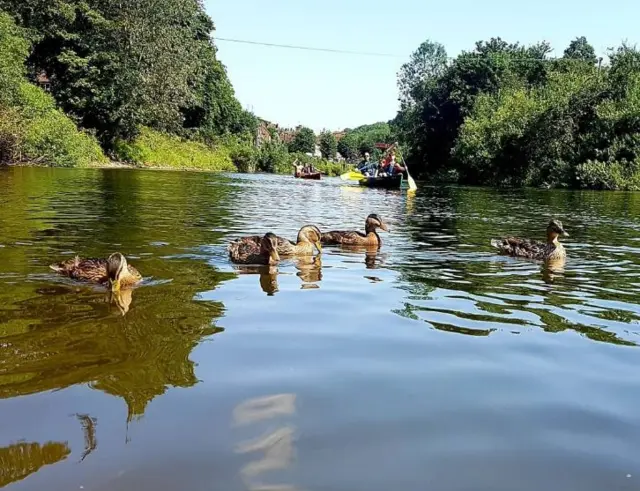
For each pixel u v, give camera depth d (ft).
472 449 9.49
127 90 148.97
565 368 13.39
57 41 145.69
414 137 237.45
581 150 147.33
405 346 14.79
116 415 10.39
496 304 19.63
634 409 11.17
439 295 20.92
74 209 44.70
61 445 9.32
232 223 41.42
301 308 18.52
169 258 26.63
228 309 18.11
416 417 10.62
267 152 236.63
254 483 8.32
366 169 142.51
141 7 152.76
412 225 46.55
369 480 8.50
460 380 12.51
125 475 8.46
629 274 26.02
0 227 33.96
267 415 10.50
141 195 62.95
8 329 15.31
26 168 104.12
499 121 169.68
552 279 24.54
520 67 216.95
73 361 13.04
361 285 22.43
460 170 187.11
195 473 8.55
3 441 9.43
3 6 135.13
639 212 65.77
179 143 199.00
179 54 165.99
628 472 8.86
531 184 155.74
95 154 143.54
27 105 118.01
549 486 8.45
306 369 12.94
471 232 42.14
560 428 10.30
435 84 236.43
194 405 10.85
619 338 15.81
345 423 10.29
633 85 149.69
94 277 21.30
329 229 40.91
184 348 14.15
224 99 240.53
